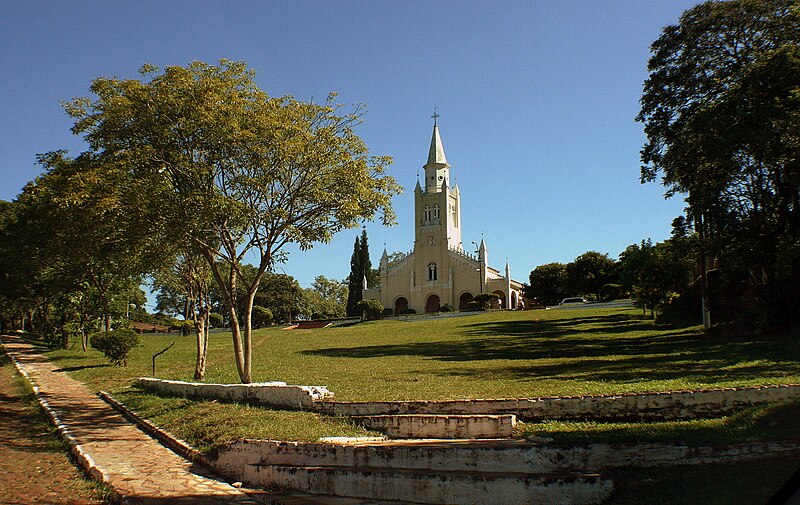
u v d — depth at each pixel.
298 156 16.81
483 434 9.73
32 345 50.97
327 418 12.09
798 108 20.53
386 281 91.50
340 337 46.38
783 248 21.83
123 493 9.27
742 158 24.55
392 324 60.25
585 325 40.44
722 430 8.06
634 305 53.75
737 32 26.70
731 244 24.91
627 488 6.70
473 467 7.95
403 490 7.87
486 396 12.48
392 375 18.39
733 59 27.05
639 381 13.56
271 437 10.69
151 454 12.12
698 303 36.12
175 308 70.75
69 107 16.00
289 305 92.44
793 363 14.95
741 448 6.95
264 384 15.99
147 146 15.96
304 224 17.72
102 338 29.62
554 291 85.56
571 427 9.49
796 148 21.31
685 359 18.20
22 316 75.06
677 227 28.44
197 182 16.56
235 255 17.77
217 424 12.77
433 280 88.56
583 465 7.47
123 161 15.24
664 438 7.68
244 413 13.31
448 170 93.94
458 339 36.38
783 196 24.11
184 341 51.31
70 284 34.97
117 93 16.12
